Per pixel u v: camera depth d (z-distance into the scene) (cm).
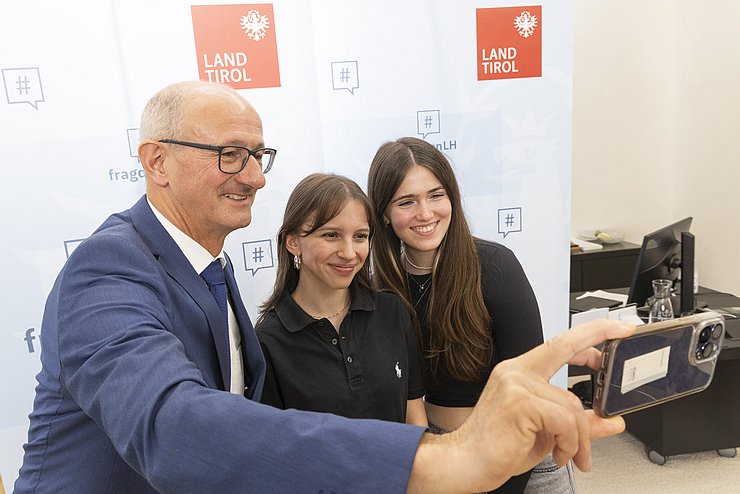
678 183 432
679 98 423
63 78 165
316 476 58
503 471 55
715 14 381
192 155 100
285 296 144
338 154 195
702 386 71
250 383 126
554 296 224
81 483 93
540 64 207
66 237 171
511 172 211
